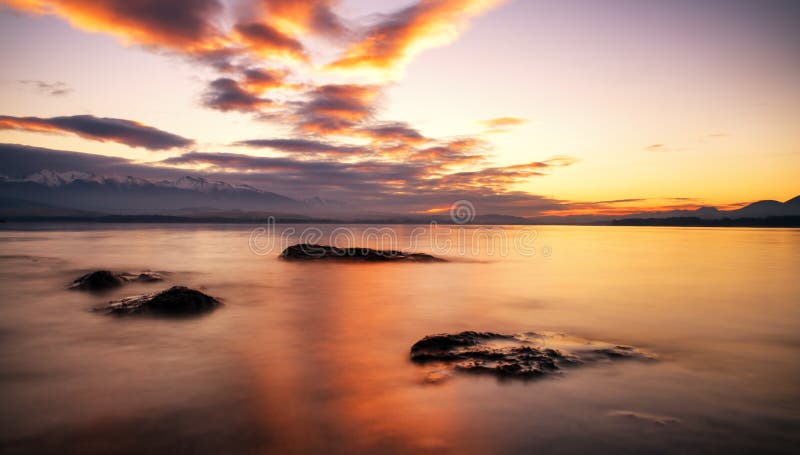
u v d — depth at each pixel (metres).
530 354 7.59
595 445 4.80
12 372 7.25
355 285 19.03
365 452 4.71
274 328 10.74
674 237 78.56
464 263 29.72
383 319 12.02
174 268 25.31
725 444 4.84
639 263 29.20
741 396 6.20
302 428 5.28
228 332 10.25
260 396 6.29
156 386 6.66
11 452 4.68
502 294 16.53
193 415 5.62
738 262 29.19
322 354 8.50
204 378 7.05
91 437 5.03
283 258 30.88
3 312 12.09
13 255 32.66
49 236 64.19
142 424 5.37
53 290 16.16
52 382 6.79
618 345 8.70
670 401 5.99
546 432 5.11
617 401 5.97
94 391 6.44
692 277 21.41
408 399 6.11
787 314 12.38
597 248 46.88
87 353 8.38
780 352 8.52
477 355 7.68
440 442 4.91
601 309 13.38
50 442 4.90
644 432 5.10
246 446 4.84
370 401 6.07
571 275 22.62
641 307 13.65
